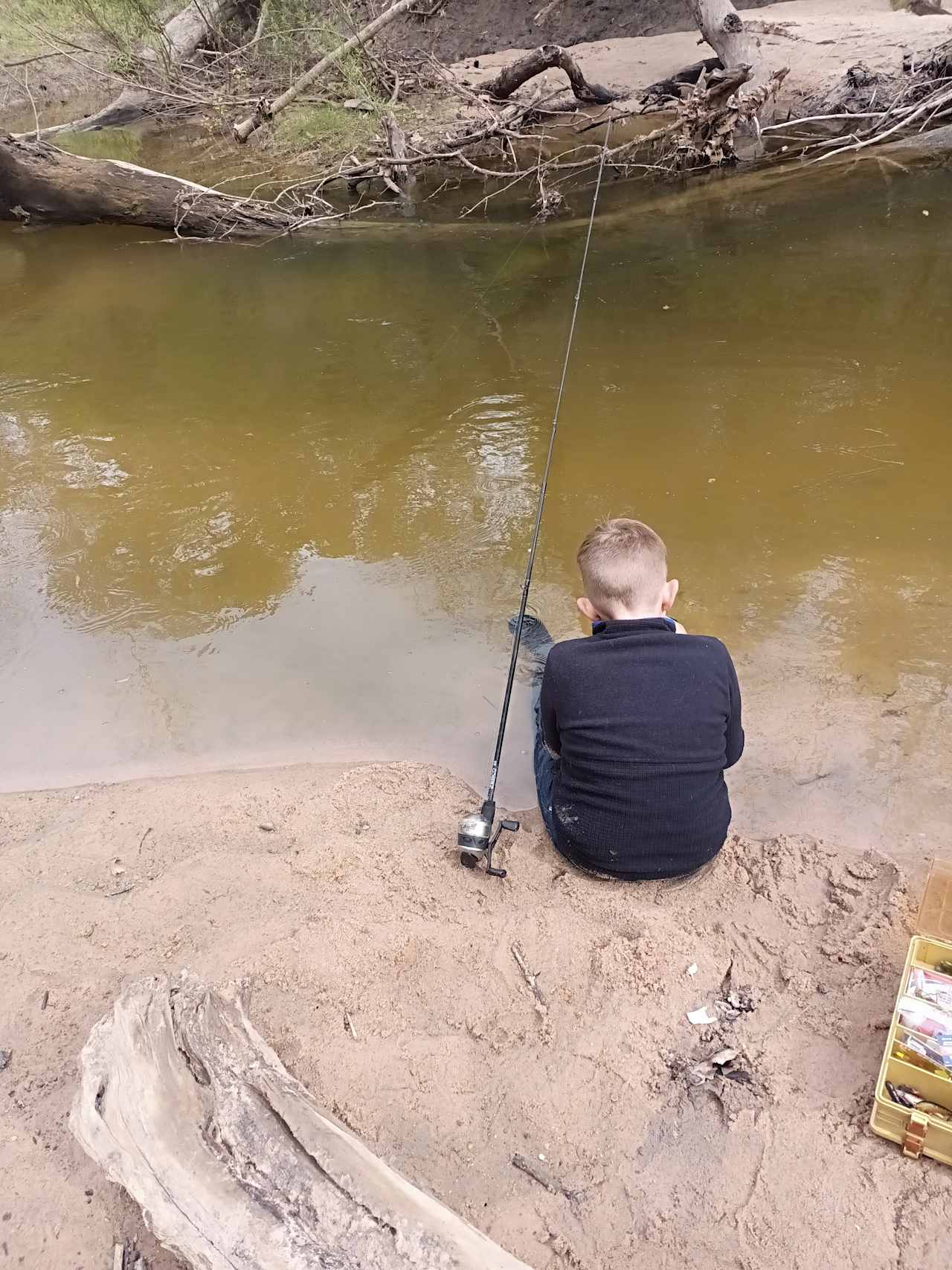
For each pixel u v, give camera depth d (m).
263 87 10.41
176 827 2.40
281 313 5.95
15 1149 1.66
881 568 3.16
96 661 3.08
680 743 2.04
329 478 4.02
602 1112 1.66
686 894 2.10
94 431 4.55
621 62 10.79
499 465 4.00
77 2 9.92
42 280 6.92
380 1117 1.68
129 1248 1.52
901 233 6.17
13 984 1.97
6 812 2.50
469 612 3.17
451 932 2.02
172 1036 1.64
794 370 4.53
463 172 9.09
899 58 8.66
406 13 10.54
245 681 2.95
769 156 8.21
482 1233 1.46
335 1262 1.35
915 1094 1.58
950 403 4.13
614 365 4.75
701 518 3.50
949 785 2.36
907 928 1.95
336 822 2.39
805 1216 1.48
